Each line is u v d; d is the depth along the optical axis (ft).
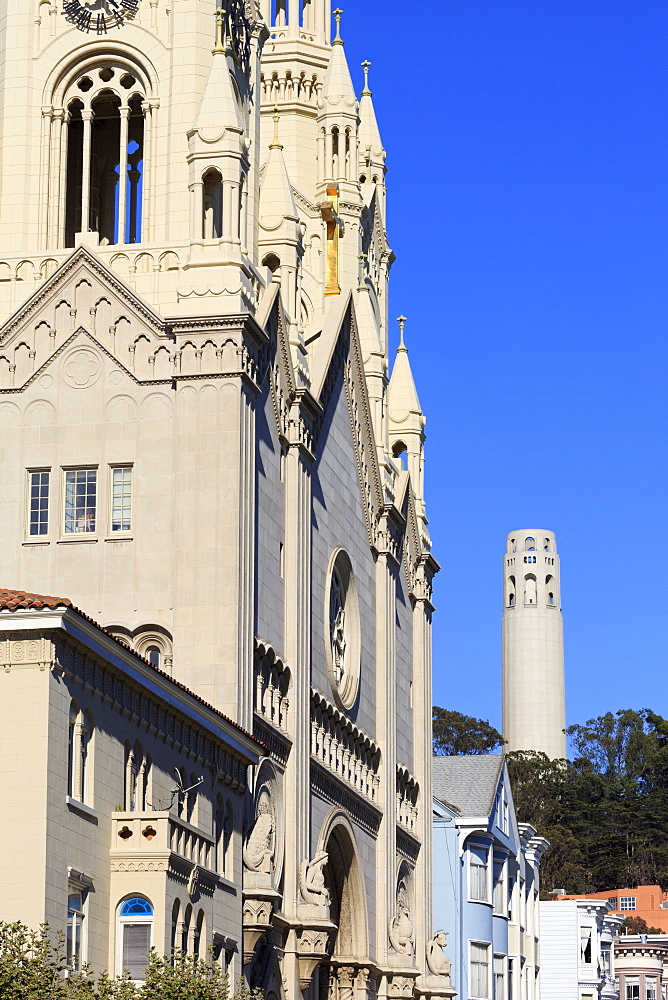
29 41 251.19
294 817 234.58
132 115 254.47
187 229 238.48
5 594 160.15
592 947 460.55
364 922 275.18
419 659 330.13
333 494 272.92
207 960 180.86
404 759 317.01
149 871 164.66
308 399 252.62
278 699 235.40
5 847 149.79
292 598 243.19
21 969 136.26
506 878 388.57
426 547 336.90
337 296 290.35
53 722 152.76
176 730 182.09
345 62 331.16
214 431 221.66
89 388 229.66
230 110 232.12
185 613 217.15
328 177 326.03
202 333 223.92
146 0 248.93
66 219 258.16
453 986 354.74
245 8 252.83
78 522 226.58
